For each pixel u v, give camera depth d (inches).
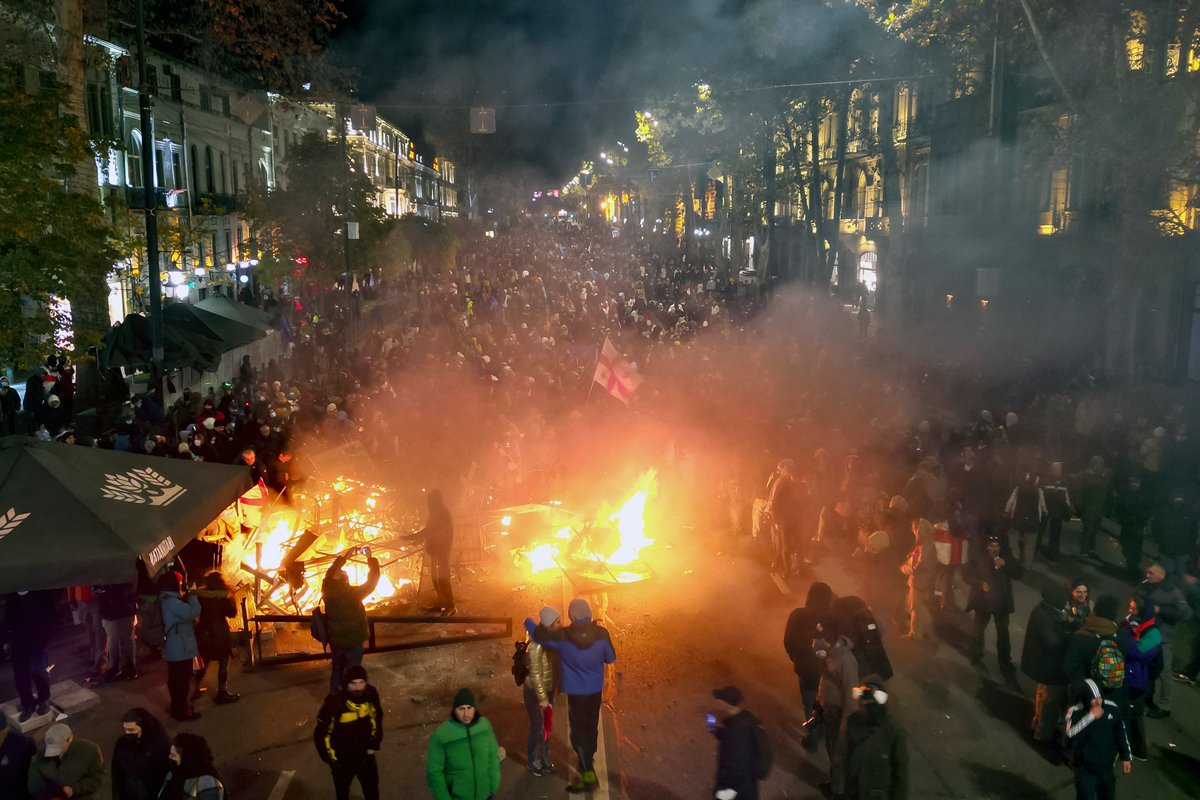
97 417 802.8
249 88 1700.3
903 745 258.8
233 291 1727.4
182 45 1397.6
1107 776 279.4
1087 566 522.6
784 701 367.9
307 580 479.8
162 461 404.8
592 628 302.7
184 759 242.5
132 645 384.8
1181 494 490.6
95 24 938.1
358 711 277.0
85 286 643.5
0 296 591.2
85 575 319.3
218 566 468.4
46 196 611.5
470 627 439.8
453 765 252.7
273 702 369.4
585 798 303.9
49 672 394.9
